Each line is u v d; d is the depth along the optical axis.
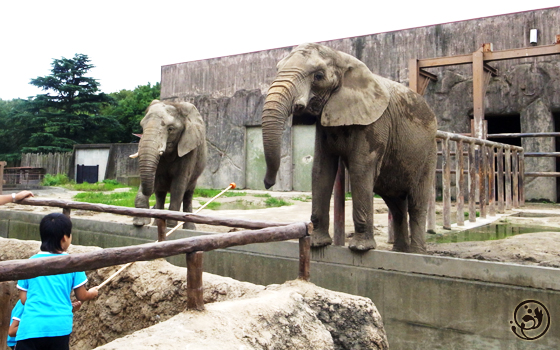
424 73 14.20
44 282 3.10
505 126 20.11
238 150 20.75
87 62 42.56
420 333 4.71
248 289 3.77
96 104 41.62
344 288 5.24
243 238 3.12
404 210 6.14
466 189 13.09
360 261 5.13
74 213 11.19
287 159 19.47
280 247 5.68
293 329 3.14
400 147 5.50
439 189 15.23
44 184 25.17
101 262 2.44
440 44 16.36
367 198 5.13
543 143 14.44
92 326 4.73
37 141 38.62
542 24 14.75
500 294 4.27
